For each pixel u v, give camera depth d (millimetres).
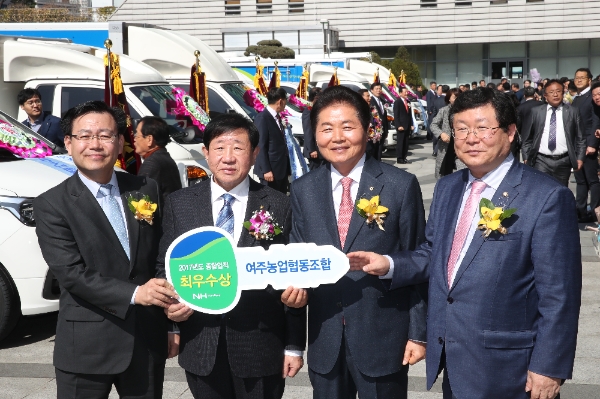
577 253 2867
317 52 30609
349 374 3324
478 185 3020
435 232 3102
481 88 2963
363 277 3197
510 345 2855
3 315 5418
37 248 5406
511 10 35500
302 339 3395
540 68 36406
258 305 3250
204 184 3416
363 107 3217
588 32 34875
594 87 9219
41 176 5680
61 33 12086
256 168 9297
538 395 2809
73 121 3229
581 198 9727
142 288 3086
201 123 8867
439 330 2982
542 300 2836
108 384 3232
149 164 6199
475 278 2875
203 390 3291
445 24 36156
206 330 3232
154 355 3289
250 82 15391
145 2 36000
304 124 11422
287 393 4848
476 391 2869
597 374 5051
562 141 9102
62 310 3238
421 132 25406
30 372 5230
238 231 3328
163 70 11258
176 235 3316
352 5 36469
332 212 3254
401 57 34281
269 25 36219
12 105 8883
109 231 3225
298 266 3041
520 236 2840
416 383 5004
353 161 3248
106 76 7926
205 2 36062
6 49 8617
